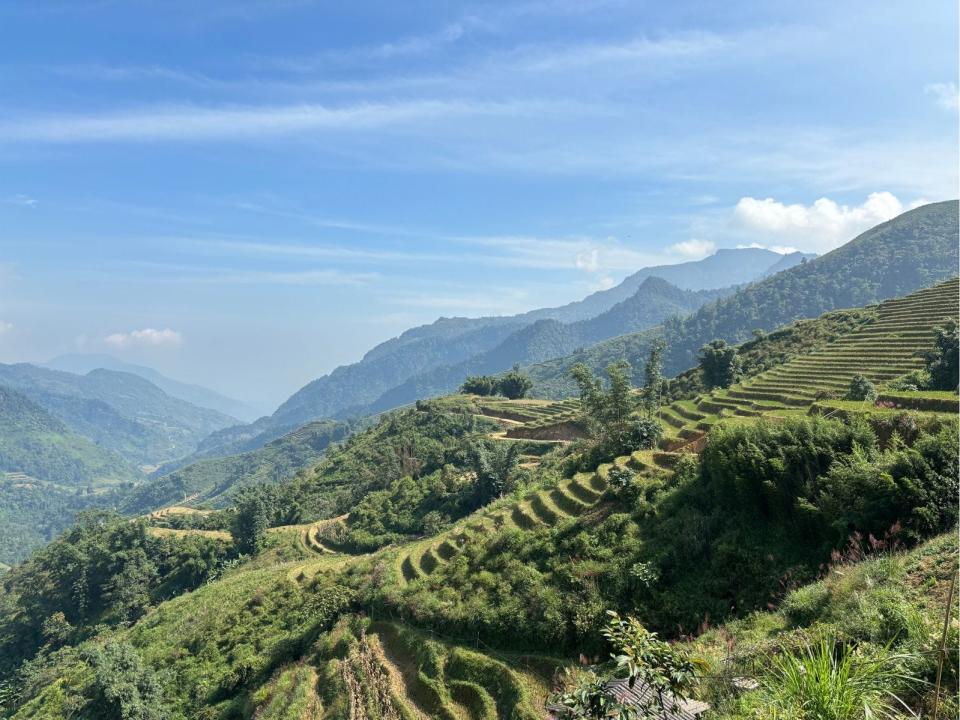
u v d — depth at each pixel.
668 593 25.34
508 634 29.69
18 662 76.38
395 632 37.25
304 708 34.22
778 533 25.12
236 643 50.09
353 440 136.50
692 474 32.69
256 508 91.69
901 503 19.97
